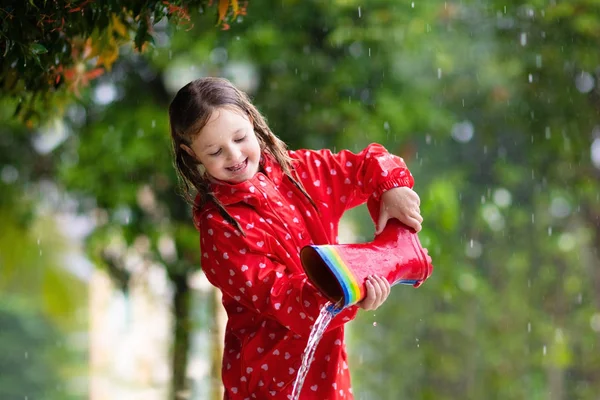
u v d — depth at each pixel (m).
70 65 5.95
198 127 4.20
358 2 11.00
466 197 16.64
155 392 16.62
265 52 10.82
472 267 15.56
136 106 10.92
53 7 4.98
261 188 4.39
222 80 4.34
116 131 10.72
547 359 17.33
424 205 12.50
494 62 13.69
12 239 12.47
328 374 4.46
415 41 11.38
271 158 4.51
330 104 10.96
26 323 27.05
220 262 4.31
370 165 4.50
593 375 17.69
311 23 11.05
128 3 5.35
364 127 11.01
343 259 3.99
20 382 26.70
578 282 17.89
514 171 15.03
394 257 4.21
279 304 4.17
